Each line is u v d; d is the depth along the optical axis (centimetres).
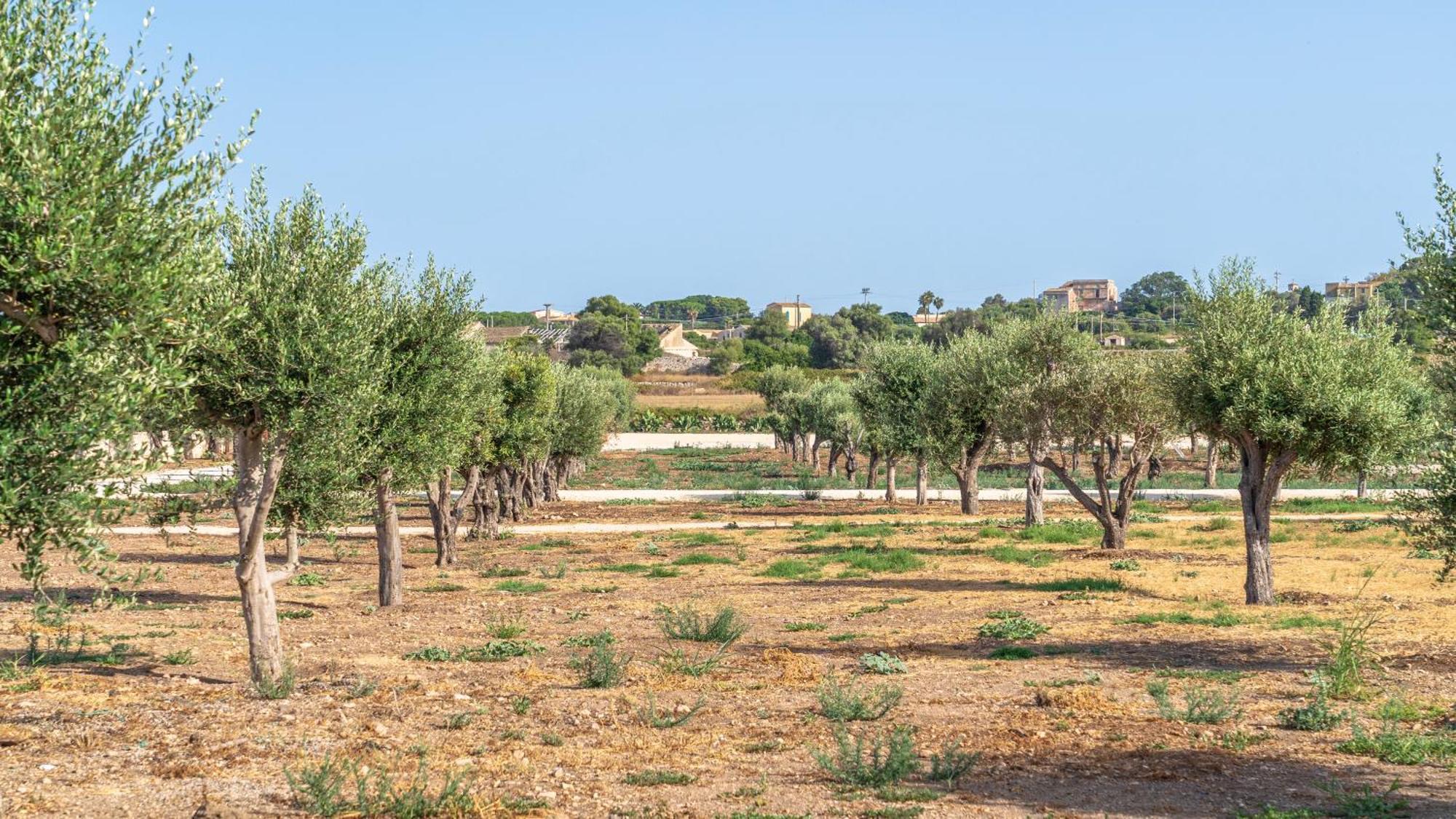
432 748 1105
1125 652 1734
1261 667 1592
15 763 993
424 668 1623
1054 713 1295
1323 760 1079
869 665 1603
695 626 1928
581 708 1319
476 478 3275
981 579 2703
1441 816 886
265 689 1365
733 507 5244
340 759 1047
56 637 1777
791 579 2772
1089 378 3075
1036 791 977
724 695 1423
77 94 945
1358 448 2127
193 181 1015
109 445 938
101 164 932
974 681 1514
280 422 1395
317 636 1945
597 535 4034
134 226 941
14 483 875
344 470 1580
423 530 4219
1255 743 1150
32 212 865
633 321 19075
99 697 1318
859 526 4172
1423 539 1438
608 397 5466
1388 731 1176
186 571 2878
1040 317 3797
